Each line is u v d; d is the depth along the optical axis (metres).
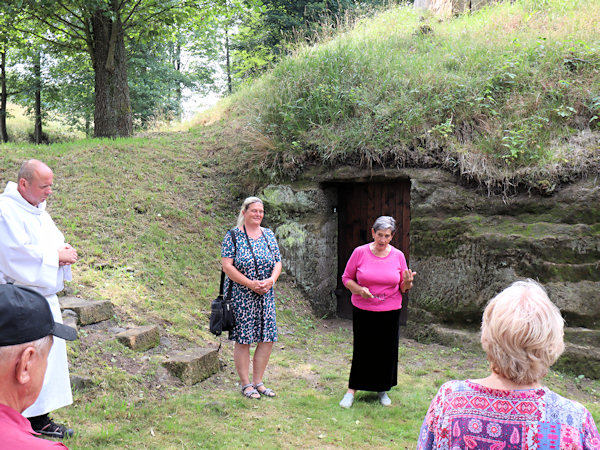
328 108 7.94
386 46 10.09
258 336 4.70
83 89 18.30
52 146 9.47
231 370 5.27
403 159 7.00
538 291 1.62
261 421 4.17
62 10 11.04
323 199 7.80
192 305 6.27
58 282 3.57
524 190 6.22
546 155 6.16
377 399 4.77
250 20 20.23
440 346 6.39
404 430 4.15
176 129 11.66
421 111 7.25
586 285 5.59
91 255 6.36
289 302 7.45
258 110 9.14
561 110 6.63
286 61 9.61
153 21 11.95
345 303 7.90
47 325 1.30
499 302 1.62
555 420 1.46
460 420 1.54
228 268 4.59
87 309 5.02
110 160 8.62
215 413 4.25
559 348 1.55
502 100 7.17
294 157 7.89
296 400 4.66
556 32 8.54
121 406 4.07
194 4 11.95
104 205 7.44
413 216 6.84
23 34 12.73
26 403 1.29
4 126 19.11
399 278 4.60
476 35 9.72
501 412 1.51
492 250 6.15
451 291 6.46
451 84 7.55
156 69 20.02
